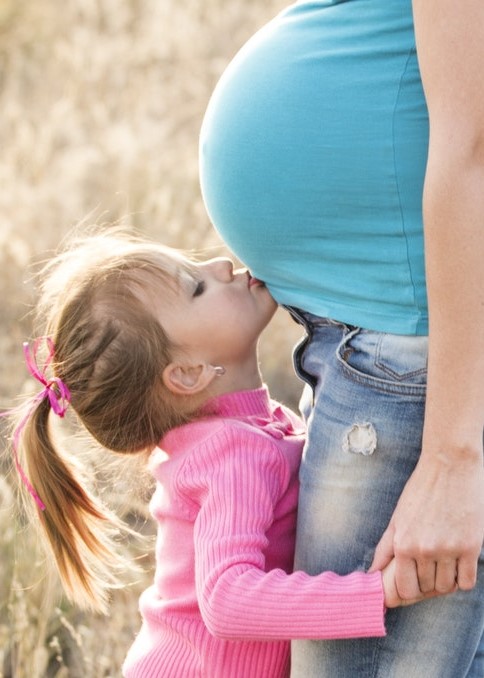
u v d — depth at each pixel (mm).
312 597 2980
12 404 6723
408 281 3008
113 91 10852
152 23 12305
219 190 3277
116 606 5367
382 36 2977
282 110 3096
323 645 3195
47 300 3734
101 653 5141
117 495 5152
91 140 9812
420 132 2936
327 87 3035
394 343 3035
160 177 8836
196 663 3350
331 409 3141
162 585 3443
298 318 3312
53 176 9219
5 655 5145
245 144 3166
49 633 5293
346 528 3129
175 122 10258
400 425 3027
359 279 3088
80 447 4578
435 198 2703
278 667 3389
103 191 8766
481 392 2779
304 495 3223
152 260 3457
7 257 8062
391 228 3004
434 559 2859
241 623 3027
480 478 2816
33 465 3582
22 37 12266
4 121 10250
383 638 3156
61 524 3615
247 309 3428
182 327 3395
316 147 3041
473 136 2670
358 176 3000
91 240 3734
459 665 3150
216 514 3168
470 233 2693
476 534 2828
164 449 3471
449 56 2662
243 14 12391
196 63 11188
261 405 3496
